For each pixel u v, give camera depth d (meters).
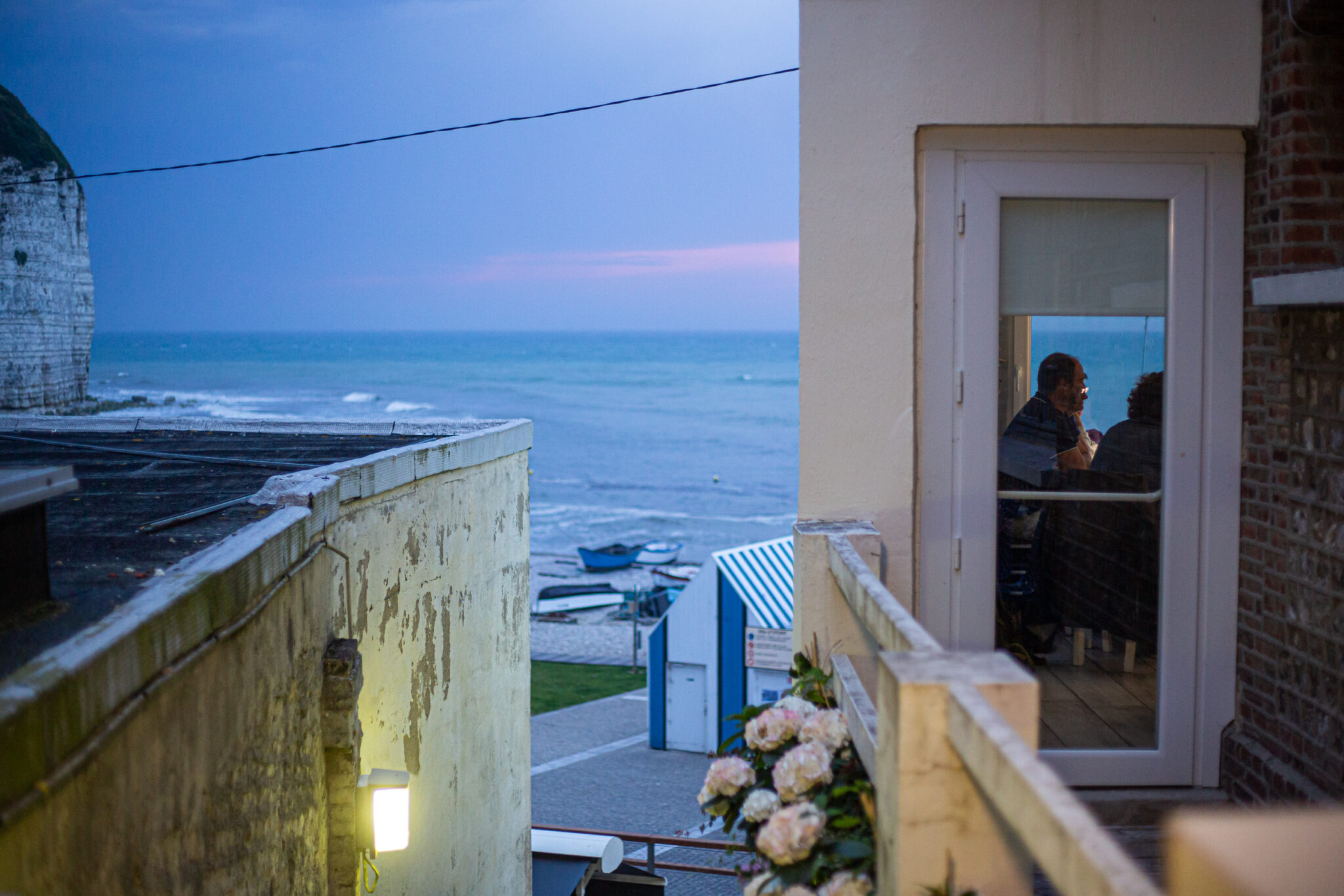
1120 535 3.96
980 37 3.80
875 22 3.82
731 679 21.31
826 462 3.92
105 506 4.34
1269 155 3.70
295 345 191.38
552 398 118.94
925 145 3.90
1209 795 3.86
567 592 40.78
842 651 3.62
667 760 21.00
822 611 3.63
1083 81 3.78
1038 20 3.79
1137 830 3.77
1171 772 3.93
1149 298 3.92
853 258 3.88
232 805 2.96
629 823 17.02
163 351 176.88
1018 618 3.97
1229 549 3.90
